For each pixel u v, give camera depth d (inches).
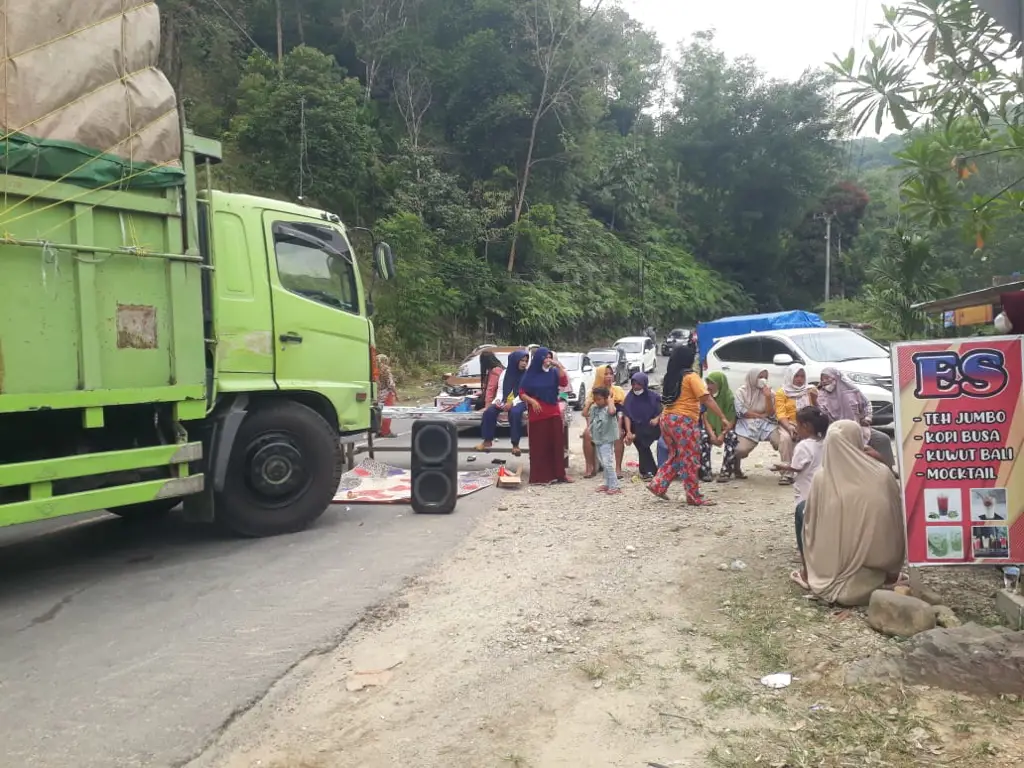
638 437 393.1
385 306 1186.6
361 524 309.4
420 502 326.6
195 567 249.1
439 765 135.1
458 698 159.8
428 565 250.4
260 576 239.5
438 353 1299.2
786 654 172.6
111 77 219.6
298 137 1171.3
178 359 242.8
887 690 152.3
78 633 193.6
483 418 463.5
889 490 196.7
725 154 2524.6
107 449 237.5
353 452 415.2
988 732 137.0
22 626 198.5
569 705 155.3
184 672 170.9
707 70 2534.5
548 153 1712.6
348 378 318.0
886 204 2704.2
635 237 2271.2
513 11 1583.4
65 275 213.2
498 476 404.2
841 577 197.3
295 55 1223.5
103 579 237.5
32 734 144.3
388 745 142.0
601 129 2477.9
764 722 145.2
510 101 1555.1
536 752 138.4
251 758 137.5
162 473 244.7
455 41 1653.5
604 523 299.3
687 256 2465.6
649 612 202.2
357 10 1579.7
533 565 247.3
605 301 1796.3
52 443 227.0
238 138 1170.0
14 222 201.5
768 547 252.2
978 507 188.9
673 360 326.3
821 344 524.7
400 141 1440.7
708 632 187.8
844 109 215.0
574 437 600.1
